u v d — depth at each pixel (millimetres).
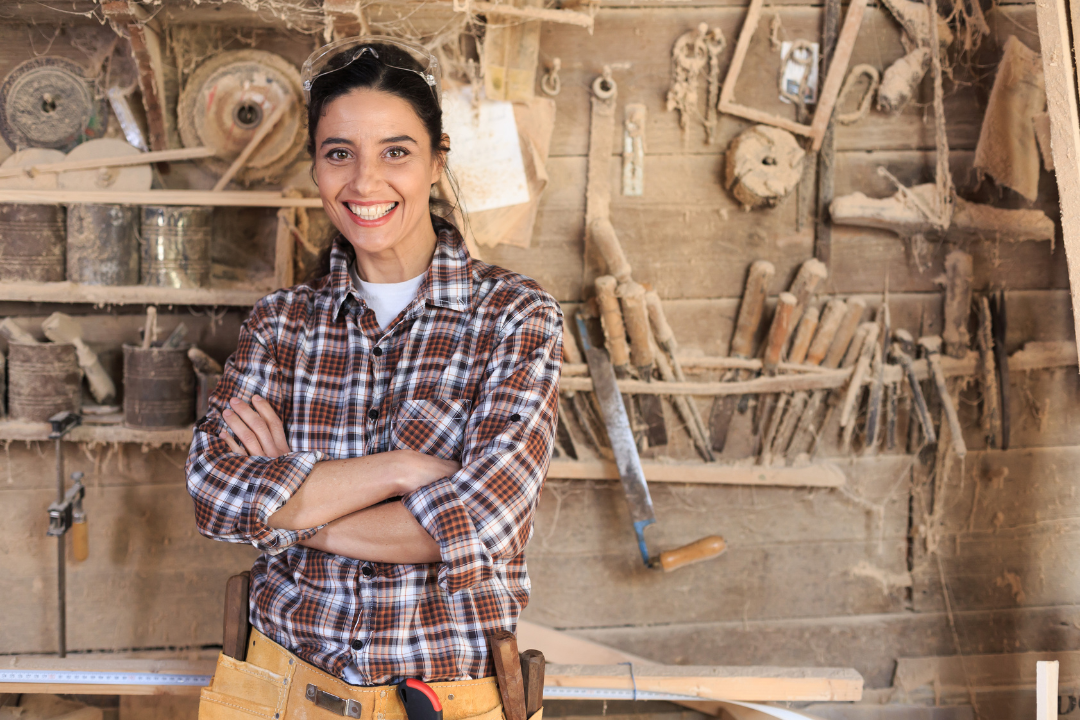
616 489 1953
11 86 1793
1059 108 1450
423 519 914
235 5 1633
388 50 1059
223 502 966
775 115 1862
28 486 1896
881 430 1939
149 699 1830
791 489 1960
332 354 1063
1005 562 1972
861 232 1897
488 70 1755
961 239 1886
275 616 989
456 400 1016
